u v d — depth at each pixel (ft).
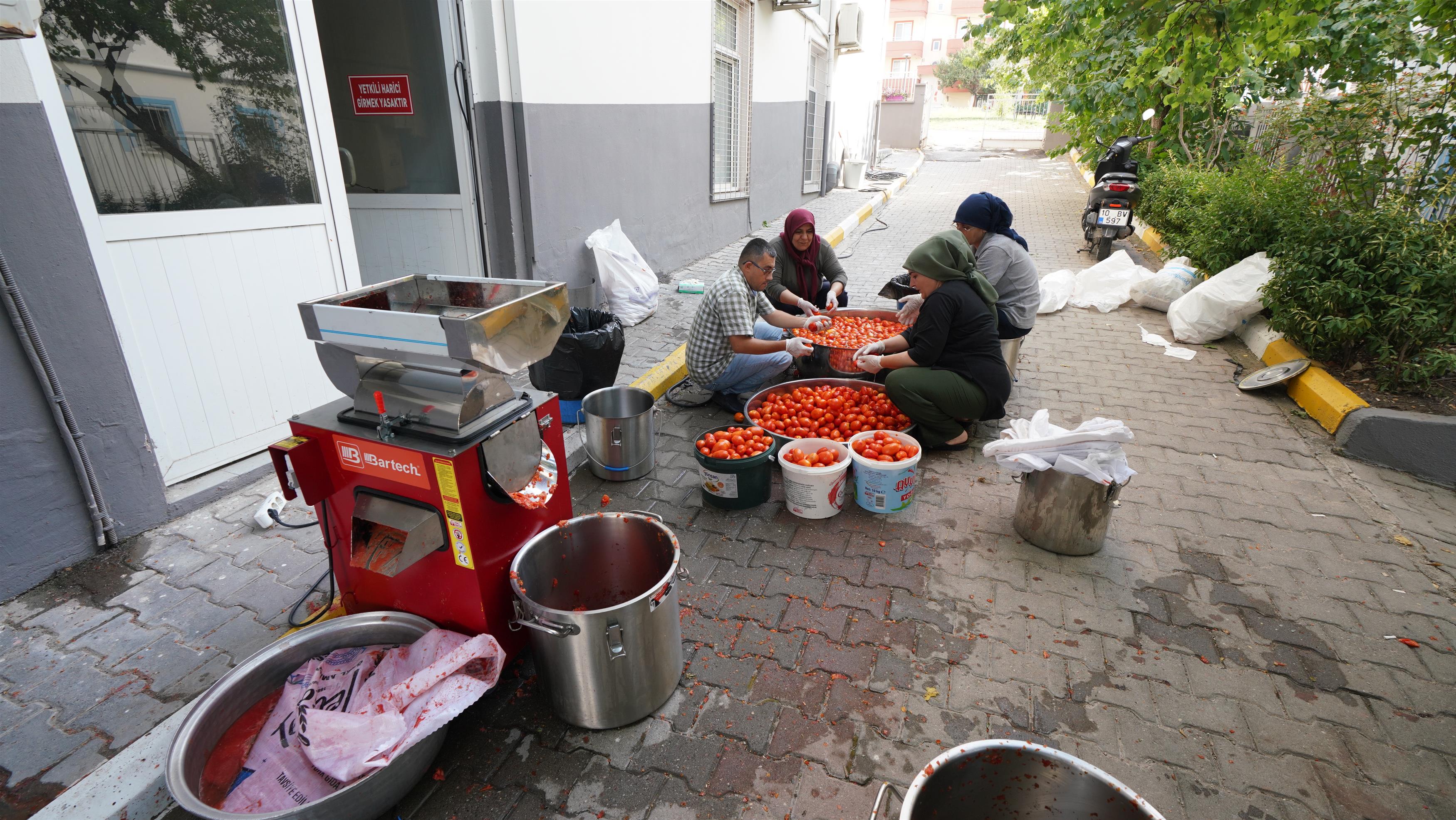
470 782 7.18
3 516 9.09
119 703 7.88
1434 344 14.58
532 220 18.37
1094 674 8.45
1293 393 16.20
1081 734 7.63
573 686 7.44
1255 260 19.85
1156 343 20.48
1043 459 10.23
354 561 7.66
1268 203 20.56
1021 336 16.17
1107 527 10.62
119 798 6.68
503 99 16.90
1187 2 12.09
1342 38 23.15
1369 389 15.07
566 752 7.53
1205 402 16.34
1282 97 28.32
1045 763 5.62
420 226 18.20
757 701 8.11
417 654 7.48
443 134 17.26
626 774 7.25
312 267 12.88
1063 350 20.12
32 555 9.48
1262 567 10.43
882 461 11.35
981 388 13.14
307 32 12.05
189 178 10.85
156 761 7.04
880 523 11.64
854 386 15.16
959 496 12.46
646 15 22.57
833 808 6.85
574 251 20.54
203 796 6.58
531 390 8.66
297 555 10.39
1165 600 9.71
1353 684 8.29
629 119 22.65
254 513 11.33
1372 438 13.33
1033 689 8.23
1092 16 25.04
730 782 7.14
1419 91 20.13
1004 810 5.94
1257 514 11.78
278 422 12.71
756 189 36.52
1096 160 40.63
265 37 11.51
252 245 11.76
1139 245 34.65
